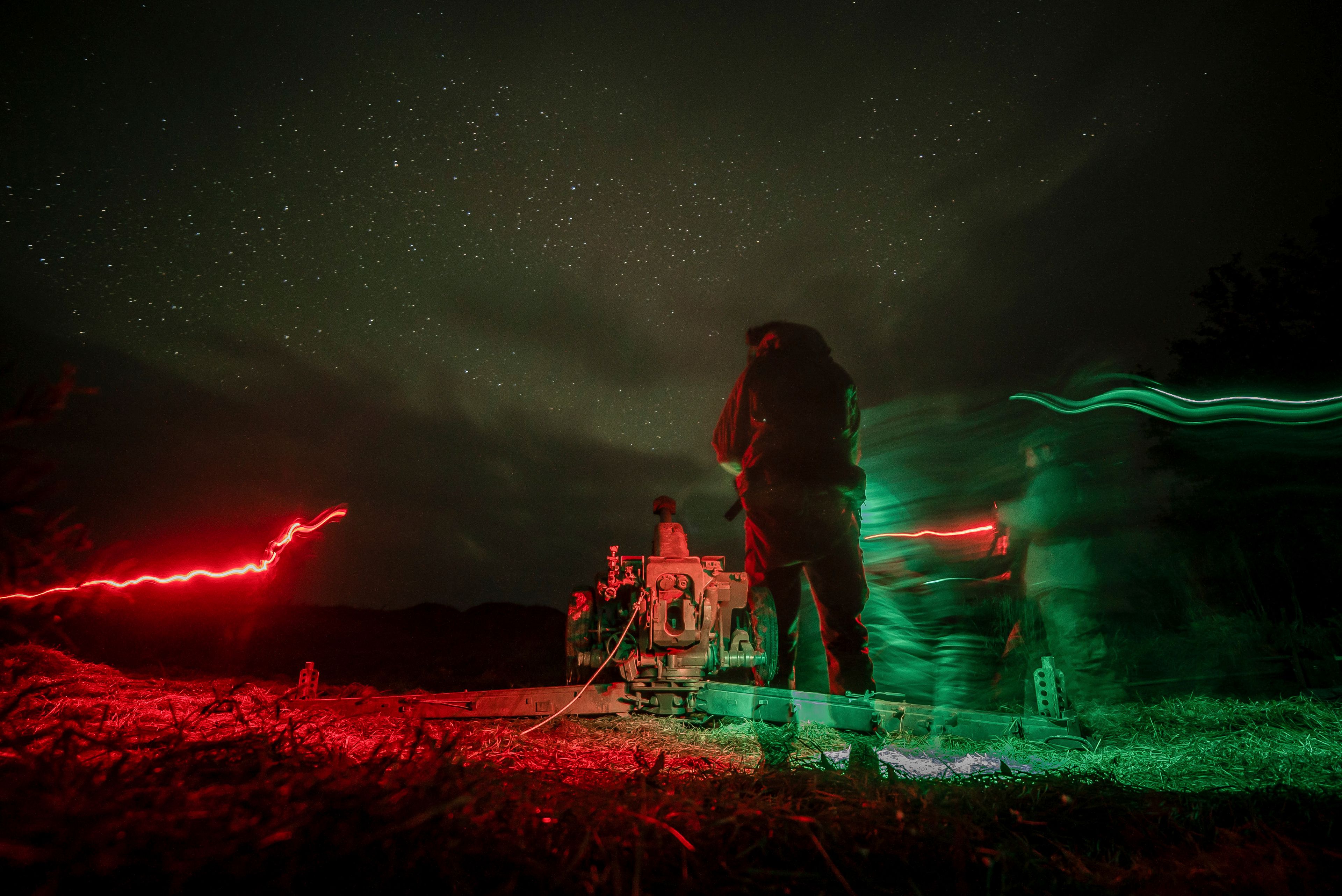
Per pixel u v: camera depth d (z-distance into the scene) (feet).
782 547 20.56
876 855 7.71
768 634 20.35
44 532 5.50
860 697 17.52
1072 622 21.65
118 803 5.83
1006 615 29.60
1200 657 24.53
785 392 21.61
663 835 7.30
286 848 5.66
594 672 21.27
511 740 15.74
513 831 6.82
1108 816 9.59
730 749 17.01
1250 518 33.09
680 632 18.85
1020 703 21.81
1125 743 16.53
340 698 19.33
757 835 7.63
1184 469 36.32
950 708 17.06
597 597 22.12
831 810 8.65
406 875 5.79
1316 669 21.97
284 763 7.53
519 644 41.83
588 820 7.29
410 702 17.76
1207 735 16.87
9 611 5.56
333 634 38.96
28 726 8.70
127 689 17.35
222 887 5.30
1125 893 7.39
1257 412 35.09
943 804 9.46
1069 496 22.70
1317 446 33.60
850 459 21.70
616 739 17.44
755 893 6.66
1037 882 7.41
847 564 20.56
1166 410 37.47
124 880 5.10
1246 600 30.48
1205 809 9.83
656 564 19.66
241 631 32.89
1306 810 9.68
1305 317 37.22
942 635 30.66
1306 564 32.01
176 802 6.05
